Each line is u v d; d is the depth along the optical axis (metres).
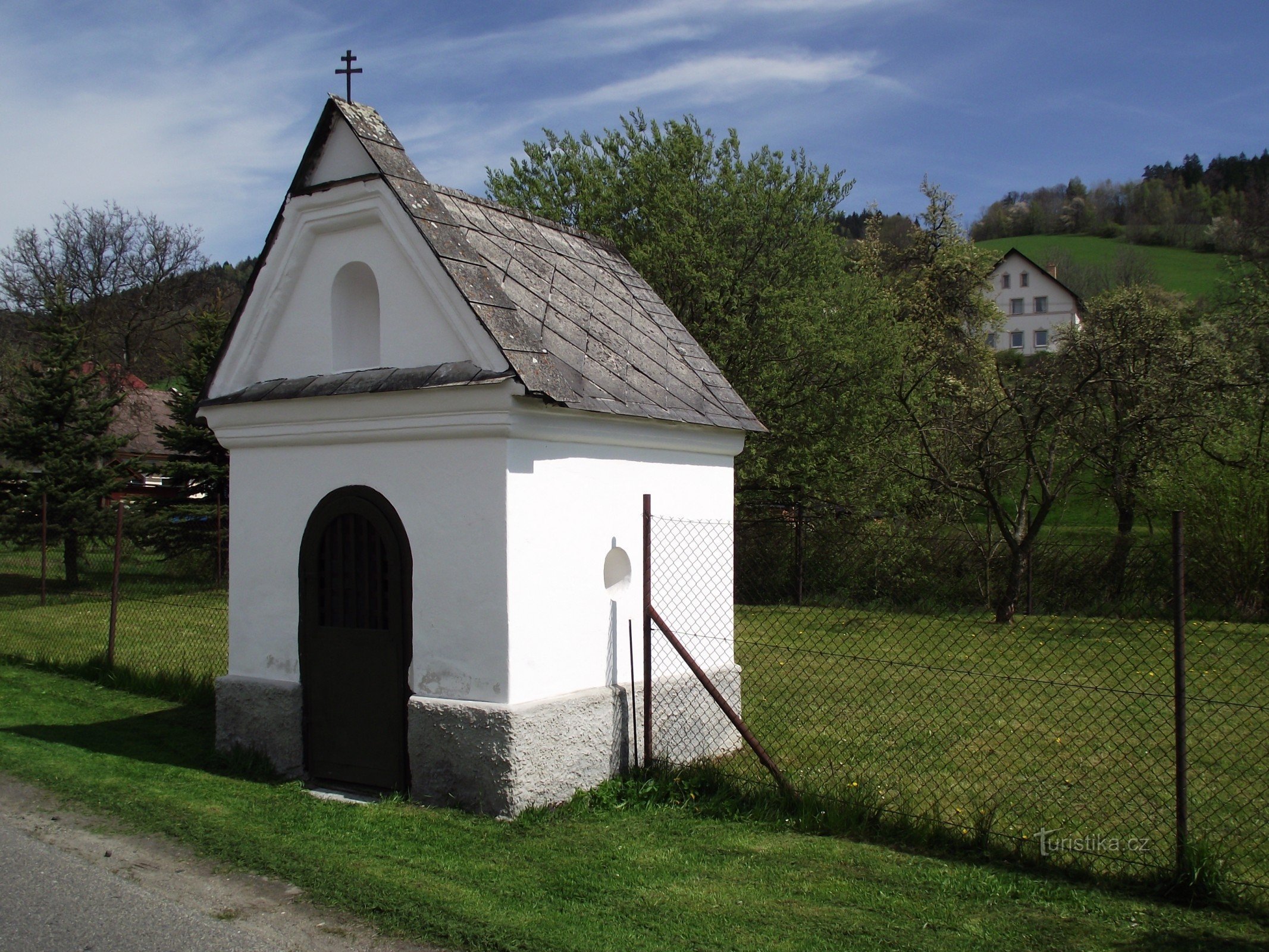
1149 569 8.54
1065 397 15.35
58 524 18.75
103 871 5.16
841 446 19.72
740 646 12.74
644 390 7.25
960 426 16.16
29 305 36.91
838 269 21.70
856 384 19.84
